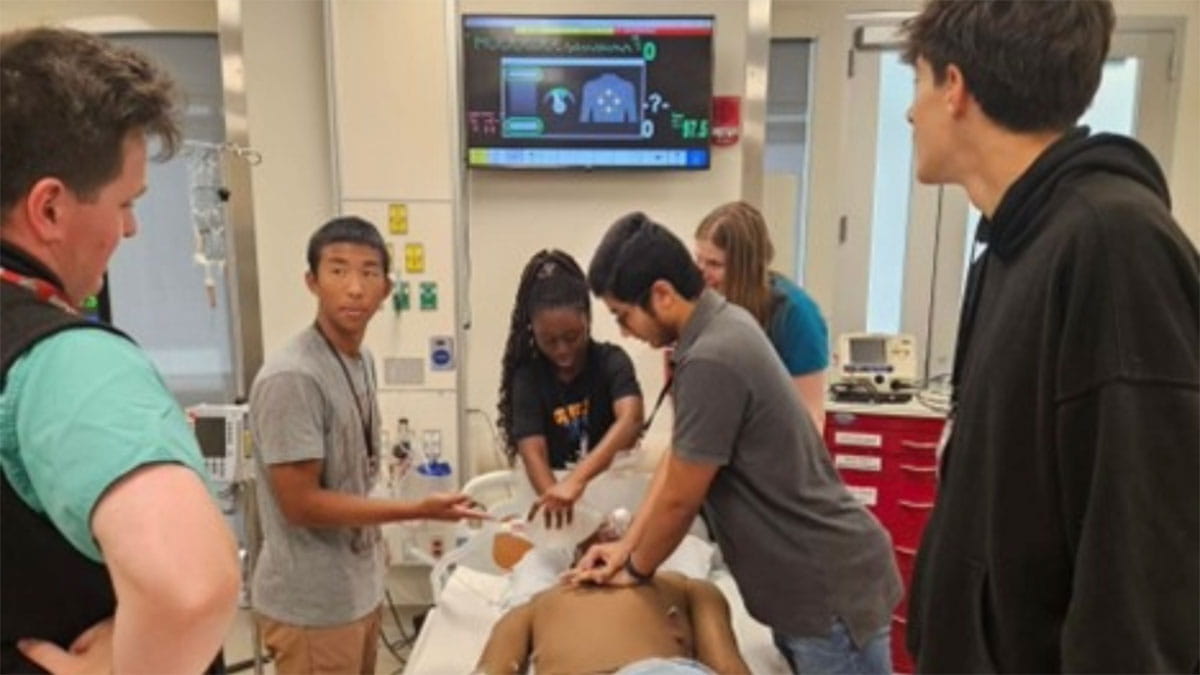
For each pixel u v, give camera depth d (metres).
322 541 1.71
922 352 3.32
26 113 0.71
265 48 2.89
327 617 1.71
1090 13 0.85
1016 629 0.85
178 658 0.66
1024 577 0.83
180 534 0.65
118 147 0.76
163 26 3.07
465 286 2.97
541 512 2.08
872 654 1.59
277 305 3.01
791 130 3.26
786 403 1.50
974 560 0.89
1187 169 3.16
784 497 1.52
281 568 1.70
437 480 2.91
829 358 2.97
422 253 2.88
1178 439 0.73
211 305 3.09
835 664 1.57
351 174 2.83
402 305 2.90
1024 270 0.84
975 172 0.93
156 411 0.69
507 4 2.95
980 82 0.88
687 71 2.86
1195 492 0.74
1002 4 0.86
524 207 3.05
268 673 2.50
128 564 0.63
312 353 1.70
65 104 0.72
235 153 2.74
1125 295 0.75
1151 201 0.79
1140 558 0.73
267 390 1.61
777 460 1.50
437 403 2.96
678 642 1.65
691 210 3.04
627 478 2.23
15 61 0.72
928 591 0.96
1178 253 0.76
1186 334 0.75
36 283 0.73
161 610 0.63
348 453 1.75
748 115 2.93
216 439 2.24
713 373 1.44
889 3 3.10
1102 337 0.76
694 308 1.50
